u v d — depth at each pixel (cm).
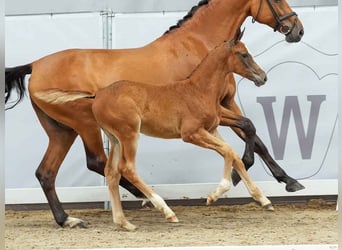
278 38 1296
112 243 934
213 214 1213
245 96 1295
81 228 1070
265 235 978
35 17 1307
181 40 1118
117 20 1309
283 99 1295
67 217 1083
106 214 1252
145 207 1319
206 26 1134
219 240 942
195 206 1319
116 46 1309
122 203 1332
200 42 1121
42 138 1295
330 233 987
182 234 995
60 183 1299
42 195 1291
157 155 1298
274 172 1197
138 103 994
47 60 1095
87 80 1077
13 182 1296
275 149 1293
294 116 1294
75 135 1107
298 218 1145
